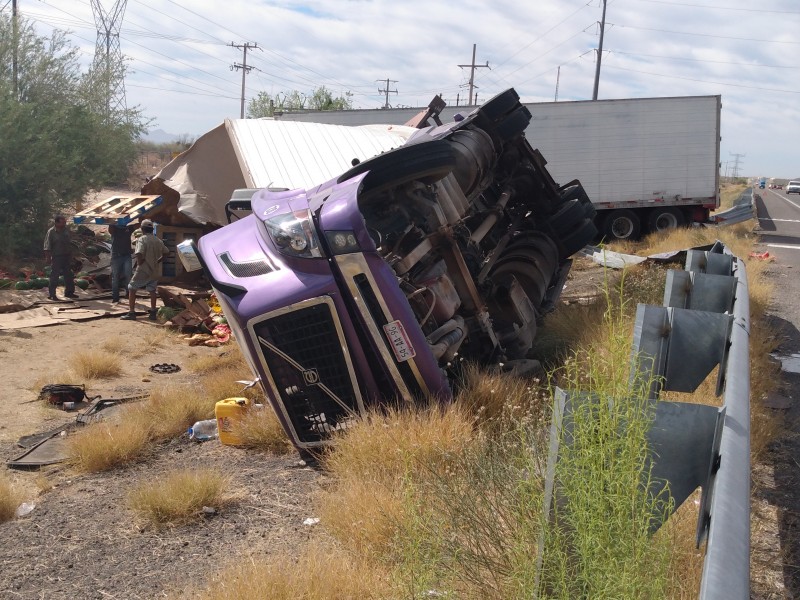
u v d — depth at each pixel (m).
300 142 12.38
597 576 2.41
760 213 44.72
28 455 5.96
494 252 7.99
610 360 3.27
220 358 9.82
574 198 10.26
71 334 11.33
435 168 5.88
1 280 14.99
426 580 2.90
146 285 12.62
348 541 3.77
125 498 4.77
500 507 3.55
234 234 5.88
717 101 24.56
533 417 5.01
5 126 18.27
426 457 4.41
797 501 4.18
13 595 3.55
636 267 12.05
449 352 5.71
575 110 24.91
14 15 20.78
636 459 2.62
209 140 13.96
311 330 5.14
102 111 22.66
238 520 4.29
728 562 2.05
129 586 3.59
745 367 3.74
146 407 6.68
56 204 19.45
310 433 5.29
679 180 24.86
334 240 5.09
